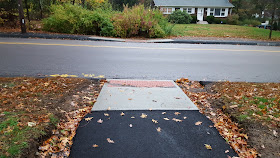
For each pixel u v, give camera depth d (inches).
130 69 279.9
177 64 314.5
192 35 665.0
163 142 125.4
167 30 658.2
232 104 175.6
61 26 604.7
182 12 1126.4
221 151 119.7
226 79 252.2
